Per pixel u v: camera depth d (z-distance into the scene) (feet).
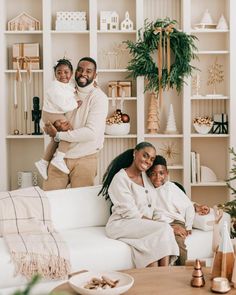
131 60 20.16
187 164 20.31
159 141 21.17
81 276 9.95
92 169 16.58
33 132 20.90
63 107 16.17
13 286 11.79
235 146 20.20
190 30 20.22
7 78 20.63
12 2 20.74
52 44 20.81
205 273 10.50
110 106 20.98
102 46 20.90
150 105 20.58
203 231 14.10
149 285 9.86
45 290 11.55
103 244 12.91
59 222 14.16
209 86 21.07
